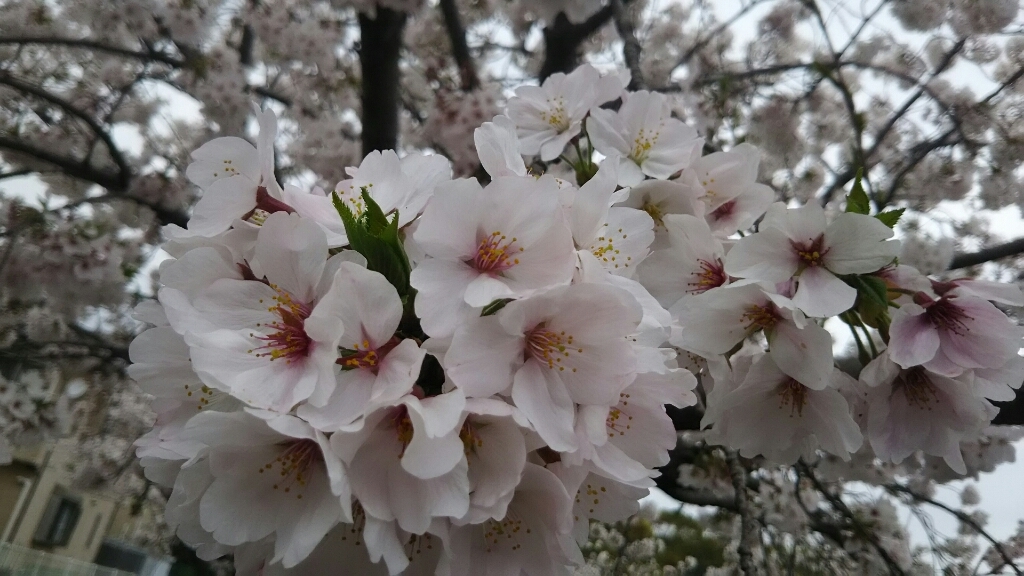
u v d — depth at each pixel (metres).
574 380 0.11
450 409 0.10
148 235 0.59
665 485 0.43
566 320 0.11
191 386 0.12
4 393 0.44
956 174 0.49
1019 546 0.49
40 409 0.45
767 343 0.17
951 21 0.49
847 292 0.15
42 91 0.46
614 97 0.22
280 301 0.11
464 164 0.48
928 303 0.16
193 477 0.11
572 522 0.11
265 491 0.11
